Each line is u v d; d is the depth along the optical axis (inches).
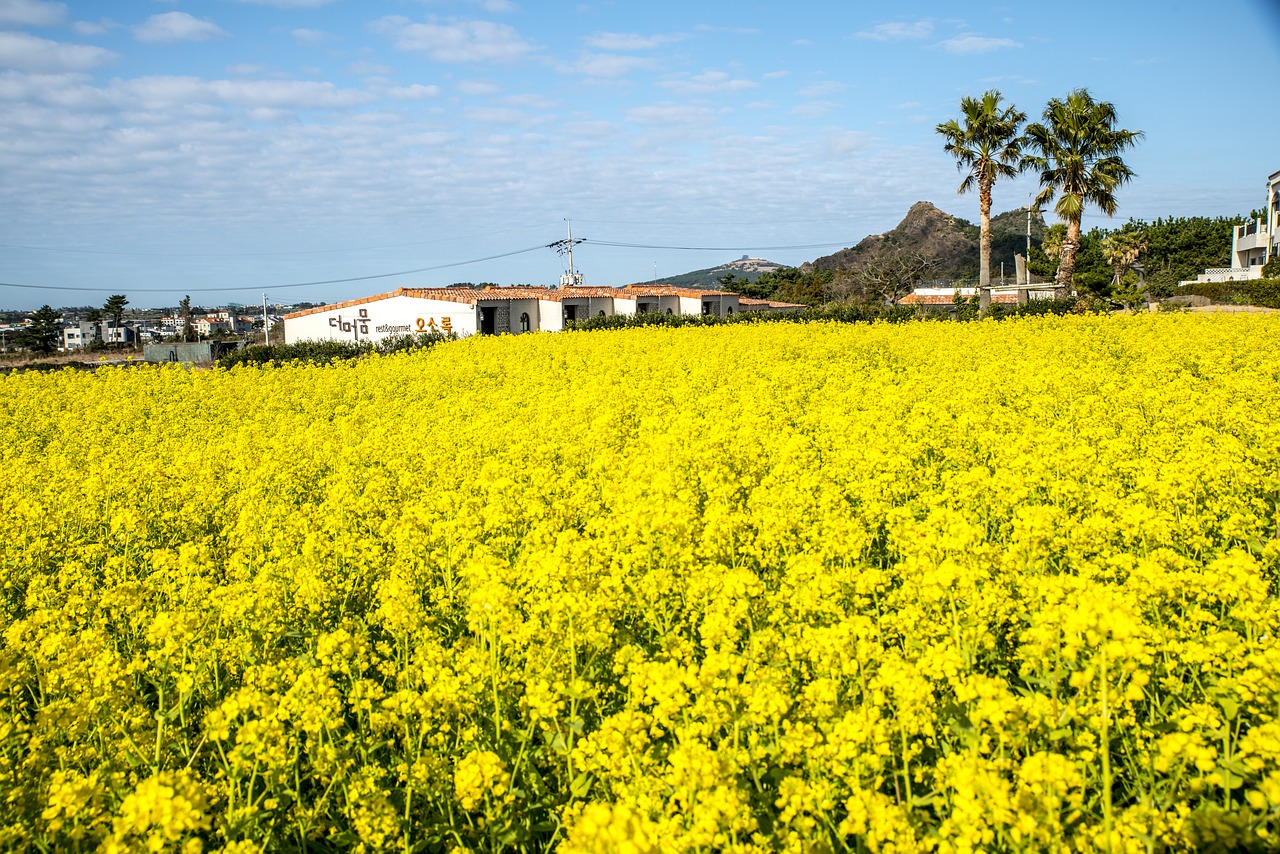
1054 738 180.7
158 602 300.5
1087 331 1107.3
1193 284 2662.4
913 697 176.4
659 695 189.8
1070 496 355.6
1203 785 170.4
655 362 960.3
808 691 194.2
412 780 190.2
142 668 241.0
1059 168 1800.0
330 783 196.7
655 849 140.6
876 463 402.6
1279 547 272.7
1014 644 240.7
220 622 272.2
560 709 211.8
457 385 927.7
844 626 207.8
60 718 212.4
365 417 732.7
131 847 155.2
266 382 956.0
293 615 292.7
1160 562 258.2
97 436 673.6
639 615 276.8
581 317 2536.9
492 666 227.1
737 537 320.5
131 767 205.6
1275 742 161.6
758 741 192.1
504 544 346.9
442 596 303.1
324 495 468.1
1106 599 178.2
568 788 197.6
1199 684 199.9
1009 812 150.9
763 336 1162.0
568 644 235.5
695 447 462.0
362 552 332.5
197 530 418.6
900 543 287.4
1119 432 504.7
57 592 323.3
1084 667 192.1
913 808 172.1
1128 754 185.0
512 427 578.6
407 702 206.7
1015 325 1202.6
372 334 2278.5
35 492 495.5
